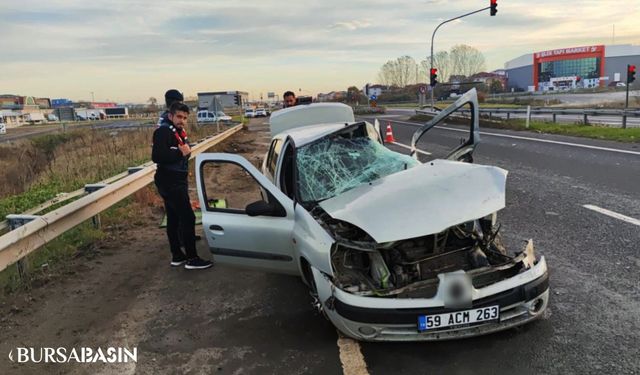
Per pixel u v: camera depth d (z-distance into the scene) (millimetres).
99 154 14352
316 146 4637
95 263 5570
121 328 3951
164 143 4980
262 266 4070
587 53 111062
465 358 3168
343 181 4352
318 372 3133
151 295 4617
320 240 3340
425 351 3287
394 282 3322
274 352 3428
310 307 4129
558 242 5234
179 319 4066
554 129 17672
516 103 50844
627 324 3451
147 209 8055
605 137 14453
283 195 3996
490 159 11586
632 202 6668
